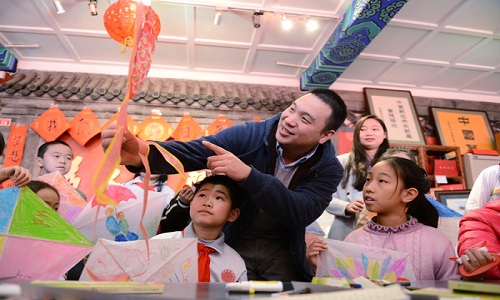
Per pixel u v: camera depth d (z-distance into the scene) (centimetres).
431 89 509
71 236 99
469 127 496
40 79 430
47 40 407
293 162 148
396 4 310
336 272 132
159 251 114
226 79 476
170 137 414
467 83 493
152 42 91
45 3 351
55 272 94
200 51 427
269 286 73
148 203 165
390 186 163
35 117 417
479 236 118
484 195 223
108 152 68
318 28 383
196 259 117
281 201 125
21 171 132
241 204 150
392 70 462
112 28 272
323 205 145
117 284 63
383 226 163
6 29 387
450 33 389
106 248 108
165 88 452
